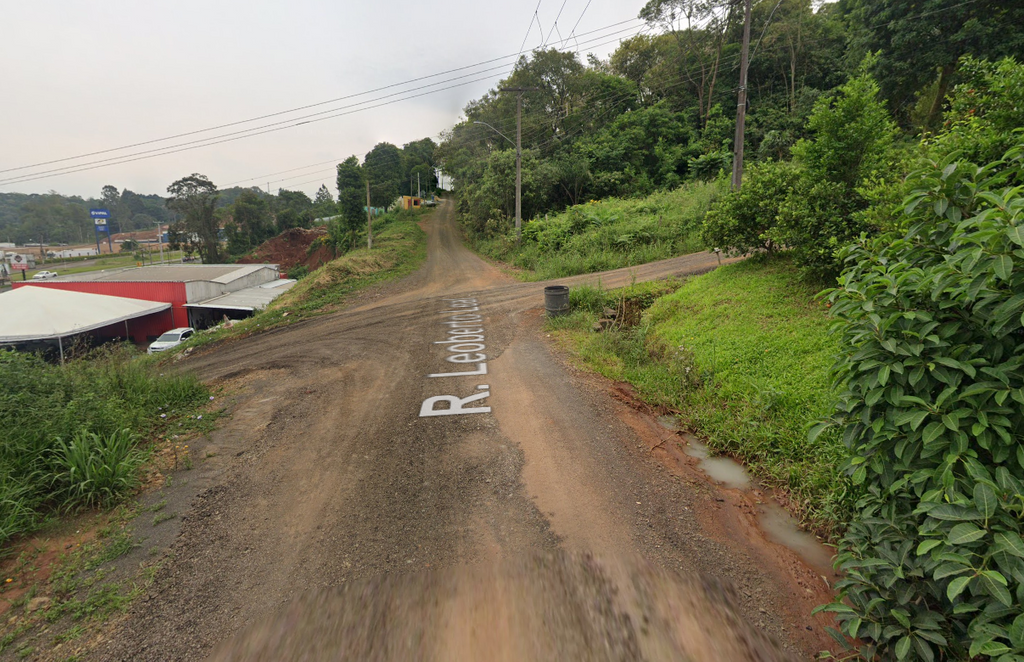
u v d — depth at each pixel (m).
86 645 2.96
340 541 3.85
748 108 38.88
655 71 45.47
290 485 4.75
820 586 3.23
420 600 3.18
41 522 4.19
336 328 13.11
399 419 6.23
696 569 3.40
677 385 6.61
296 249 67.75
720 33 40.88
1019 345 2.29
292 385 8.15
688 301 9.30
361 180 55.88
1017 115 5.22
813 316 7.14
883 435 2.66
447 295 16.38
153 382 7.62
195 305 29.38
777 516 4.08
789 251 9.90
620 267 17.73
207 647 2.90
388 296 17.33
